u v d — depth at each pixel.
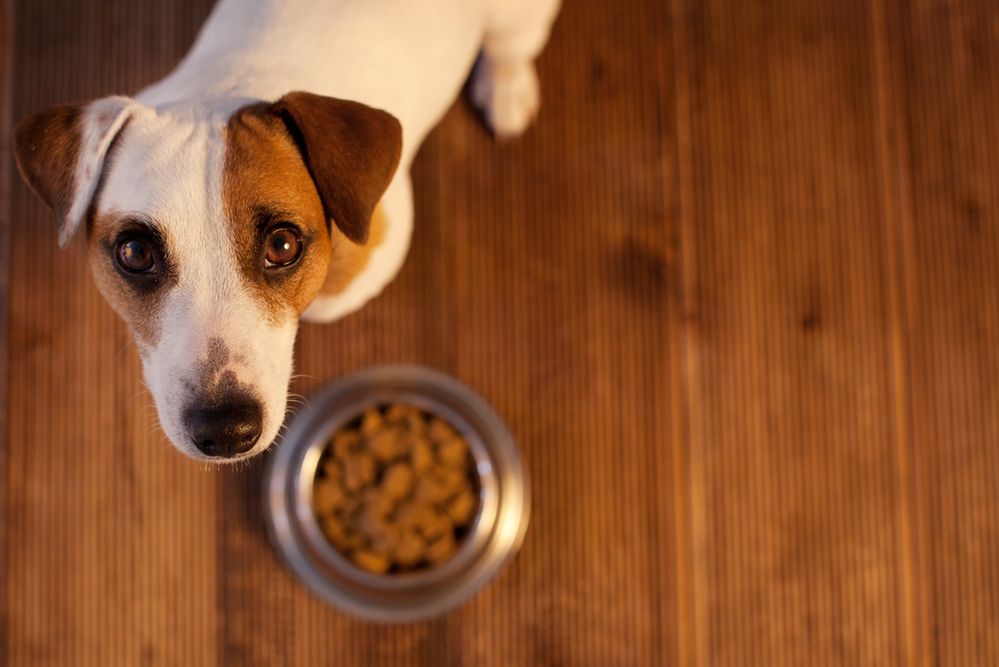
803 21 1.11
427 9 0.89
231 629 1.04
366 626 1.05
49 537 1.04
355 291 0.91
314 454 1.01
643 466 1.08
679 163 1.10
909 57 1.11
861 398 1.09
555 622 1.06
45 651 1.03
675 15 1.10
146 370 0.81
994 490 1.09
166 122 0.80
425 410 1.03
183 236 0.78
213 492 1.05
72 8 1.06
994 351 1.10
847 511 1.08
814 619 1.08
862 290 1.10
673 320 1.09
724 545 1.08
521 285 1.08
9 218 1.05
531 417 1.07
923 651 1.08
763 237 1.10
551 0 0.98
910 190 1.11
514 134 1.08
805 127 1.10
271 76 0.85
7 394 1.04
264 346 0.80
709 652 1.07
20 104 1.05
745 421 1.08
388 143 0.81
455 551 1.02
